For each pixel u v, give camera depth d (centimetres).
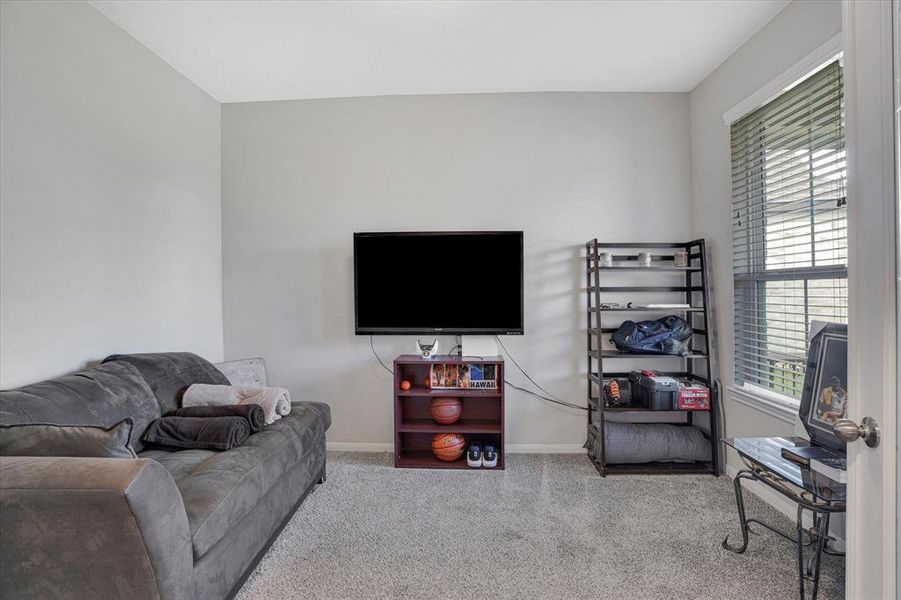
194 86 296
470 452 282
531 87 304
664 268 286
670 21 232
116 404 182
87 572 117
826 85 198
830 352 178
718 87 276
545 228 312
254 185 323
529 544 196
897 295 87
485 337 309
